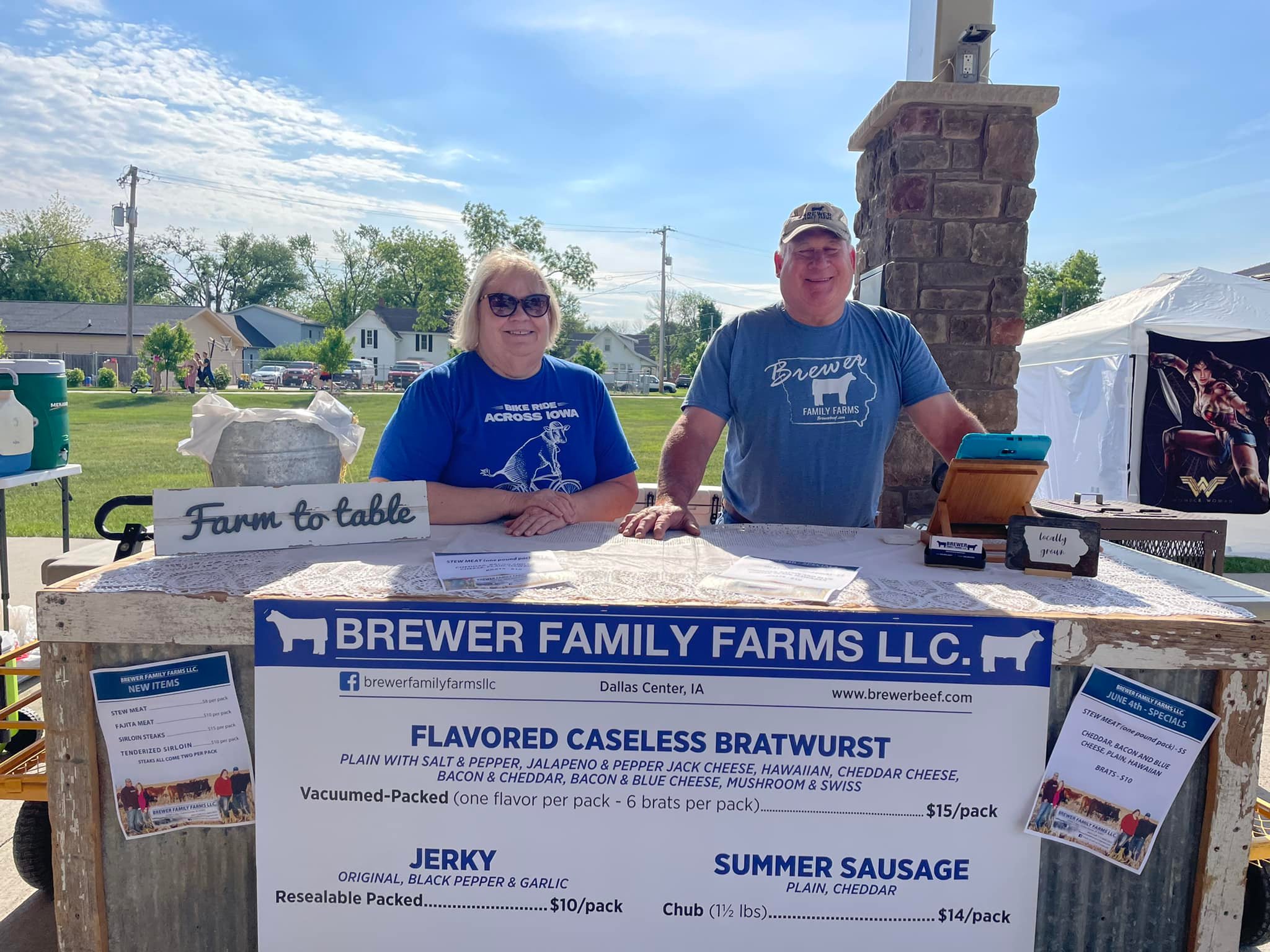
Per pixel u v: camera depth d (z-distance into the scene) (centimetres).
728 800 134
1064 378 609
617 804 135
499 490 204
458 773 135
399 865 137
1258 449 547
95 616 134
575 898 137
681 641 132
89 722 138
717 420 241
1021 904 136
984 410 352
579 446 225
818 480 238
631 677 133
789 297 234
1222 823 135
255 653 133
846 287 231
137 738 137
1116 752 134
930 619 131
